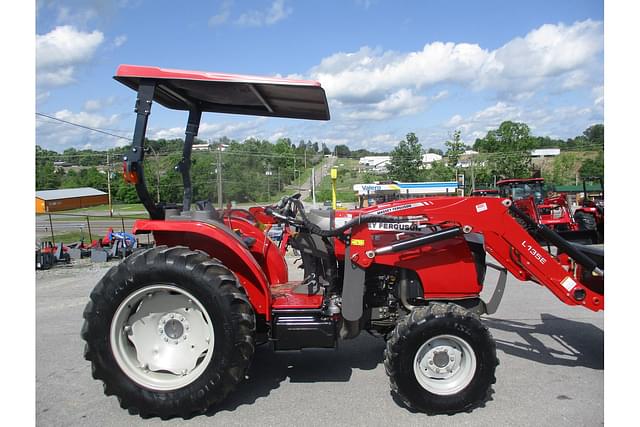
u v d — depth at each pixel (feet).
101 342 10.35
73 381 12.66
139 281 10.33
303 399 11.24
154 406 10.28
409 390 10.28
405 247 11.19
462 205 11.66
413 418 10.22
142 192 11.10
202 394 10.25
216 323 10.30
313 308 11.42
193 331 10.91
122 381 10.37
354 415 10.40
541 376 12.32
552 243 12.36
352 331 11.86
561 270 11.89
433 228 12.19
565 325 16.92
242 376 10.50
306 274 12.79
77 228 77.41
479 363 10.38
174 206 12.36
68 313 20.44
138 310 10.89
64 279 29.78
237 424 10.10
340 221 11.91
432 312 10.48
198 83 11.22
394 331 10.61
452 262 11.83
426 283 11.80
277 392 11.66
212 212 12.07
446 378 10.65
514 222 11.82
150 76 10.75
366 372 12.87
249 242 13.28
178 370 10.76
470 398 10.33
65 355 14.79
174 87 11.75
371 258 11.19
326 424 10.01
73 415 10.68
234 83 11.12
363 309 12.21
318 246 12.23
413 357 10.32
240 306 10.41
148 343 10.96
